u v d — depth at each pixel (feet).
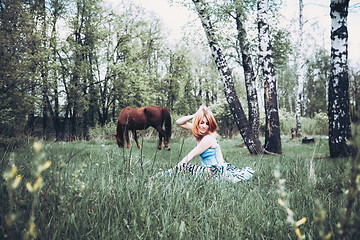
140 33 99.71
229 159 21.63
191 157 11.84
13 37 37.52
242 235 6.75
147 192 8.52
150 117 32.68
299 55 73.31
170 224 6.86
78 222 6.34
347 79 23.58
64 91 76.84
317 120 95.55
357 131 2.91
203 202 8.82
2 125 28.09
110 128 72.13
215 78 142.82
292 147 42.04
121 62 91.50
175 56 132.26
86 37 84.89
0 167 8.51
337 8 23.52
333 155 23.31
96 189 8.59
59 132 81.15
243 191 10.83
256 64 58.29
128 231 6.72
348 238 3.22
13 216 3.46
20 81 39.04
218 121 90.58
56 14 73.67
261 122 88.63
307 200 9.36
